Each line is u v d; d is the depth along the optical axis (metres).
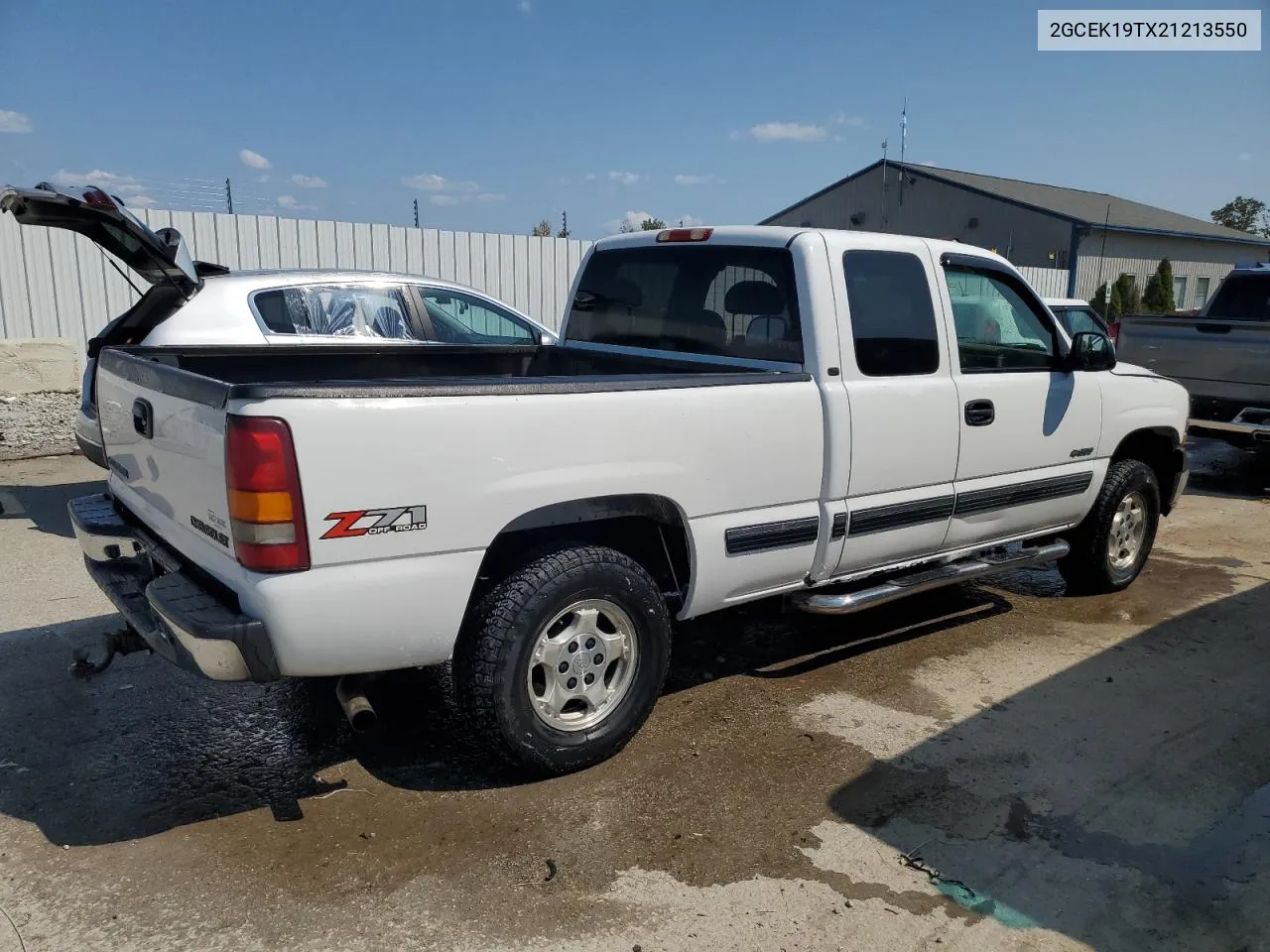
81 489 8.30
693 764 3.76
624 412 3.46
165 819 3.32
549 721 3.54
